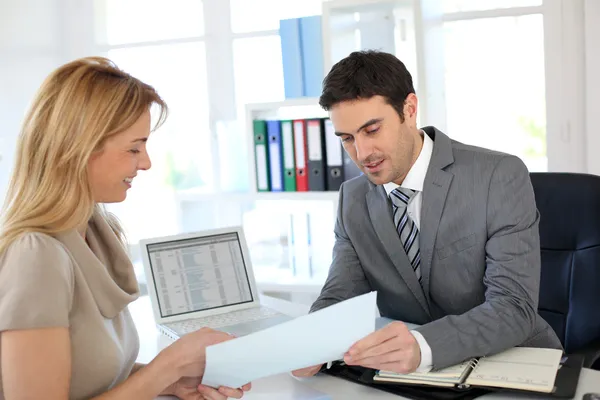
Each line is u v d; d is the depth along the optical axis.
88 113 1.27
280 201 3.42
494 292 1.56
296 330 1.21
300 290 3.08
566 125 3.03
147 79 3.80
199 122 3.74
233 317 1.94
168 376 1.29
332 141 3.01
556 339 1.74
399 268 1.75
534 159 3.11
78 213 1.29
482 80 3.12
